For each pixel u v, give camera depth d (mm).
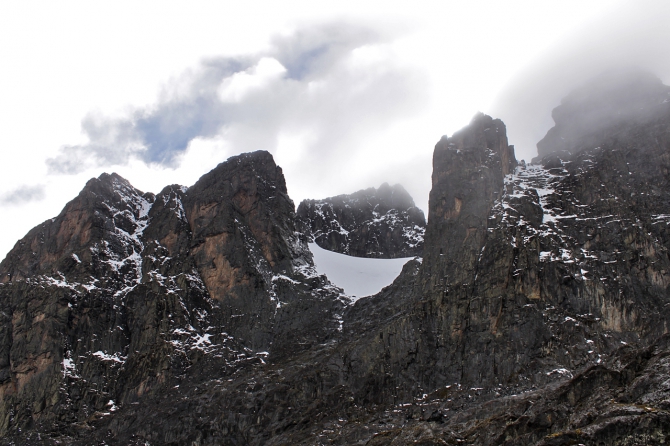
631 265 118062
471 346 113312
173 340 134375
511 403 97125
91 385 129500
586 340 107625
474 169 138875
